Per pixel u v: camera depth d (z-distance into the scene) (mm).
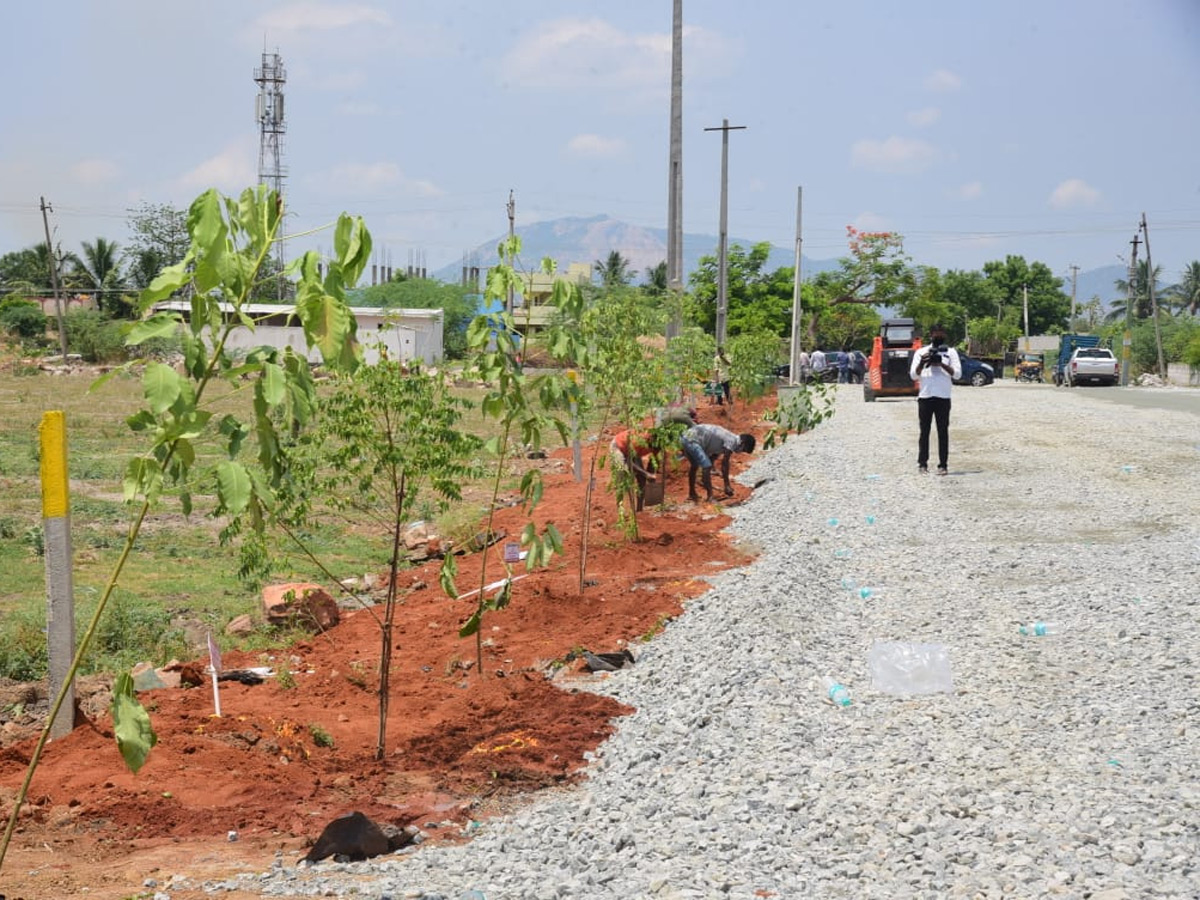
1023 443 26094
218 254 3791
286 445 7422
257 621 11078
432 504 17234
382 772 7156
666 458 17484
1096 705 8109
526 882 5371
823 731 7785
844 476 20875
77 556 13555
